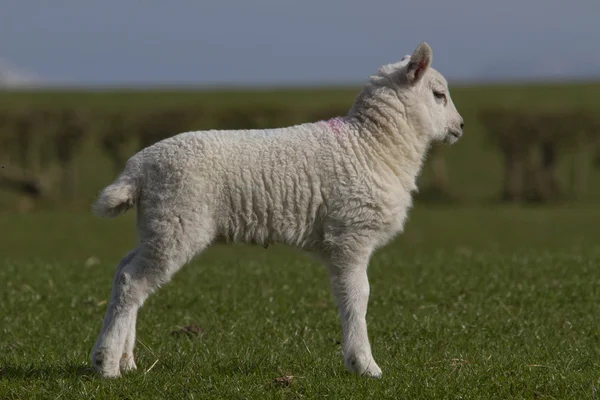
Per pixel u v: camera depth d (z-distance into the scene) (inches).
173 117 1704.0
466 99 2485.2
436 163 1785.2
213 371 342.6
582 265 604.1
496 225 1413.6
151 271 322.7
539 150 1740.9
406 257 734.5
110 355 323.3
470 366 348.2
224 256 982.4
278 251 1043.3
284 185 328.8
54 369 350.6
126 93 2728.8
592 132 1692.9
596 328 442.0
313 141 336.2
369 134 344.2
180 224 319.3
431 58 355.9
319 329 448.8
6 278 585.6
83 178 1839.3
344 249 338.0
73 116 1681.8
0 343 415.2
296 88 2970.0
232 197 324.8
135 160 327.6
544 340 417.1
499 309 488.1
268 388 316.8
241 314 480.1
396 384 316.5
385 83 355.3
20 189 1678.2
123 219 1488.7
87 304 509.0
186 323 463.8
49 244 1234.6
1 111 1656.0
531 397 303.7
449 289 534.0
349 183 334.3
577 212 1567.4
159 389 314.7
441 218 1494.8
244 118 1724.9
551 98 2454.5
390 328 441.7
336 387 312.0
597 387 309.0
